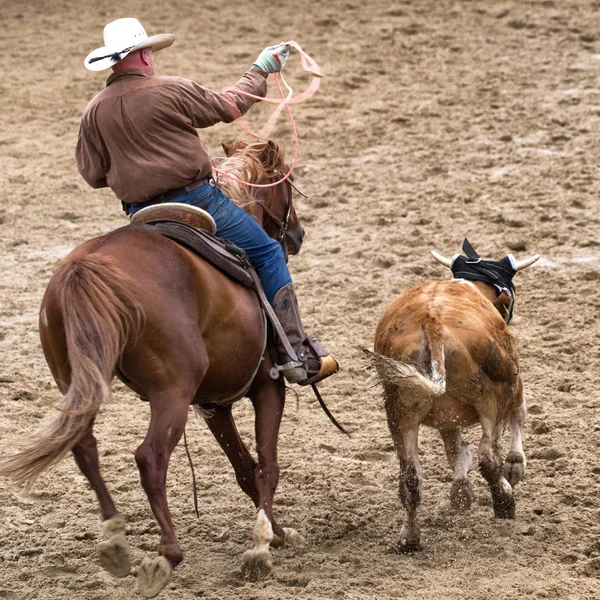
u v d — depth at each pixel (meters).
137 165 13.83
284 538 15.62
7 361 23.80
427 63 46.97
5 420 20.59
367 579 14.29
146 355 12.50
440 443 19.22
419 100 42.66
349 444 19.47
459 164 36.03
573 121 39.28
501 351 15.01
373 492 17.52
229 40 50.19
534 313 25.30
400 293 26.88
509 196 33.00
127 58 14.05
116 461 18.88
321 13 54.41
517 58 47.03
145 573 12.07
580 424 19.58
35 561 15.34
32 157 38.28
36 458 11.48
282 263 14.99
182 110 13.88
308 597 13.77
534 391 21.27
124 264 12.58
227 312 13.52
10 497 17.50
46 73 46.66
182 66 46.00
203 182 14.34
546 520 16.06
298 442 19.62
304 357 14.85
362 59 47.59
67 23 53.66
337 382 22.41
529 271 27.83
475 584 13.99
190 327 12.80
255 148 16.44
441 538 15.70
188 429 20.47
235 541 15.91
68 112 42.47
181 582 14.55
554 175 34.41
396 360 14.65
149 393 12.66
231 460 15.48
